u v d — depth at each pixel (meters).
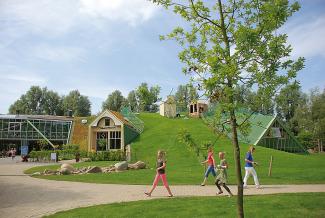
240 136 7.71
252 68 7.04
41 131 73.62
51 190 17.38
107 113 53.19
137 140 52.69
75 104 137.50
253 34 6.77
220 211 10.76
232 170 29.02
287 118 95.31
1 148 76.44
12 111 141.12
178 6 7.85
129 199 13.99
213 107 7.44
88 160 43.62
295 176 23.22
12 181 21.98
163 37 8.16
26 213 11.52
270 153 42.06
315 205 11.59
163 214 10.56
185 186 18.53
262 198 13.10
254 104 7.11
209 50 7.31
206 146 7.71
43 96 145.75
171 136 51.69
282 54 6.99
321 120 79.62
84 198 14.62
